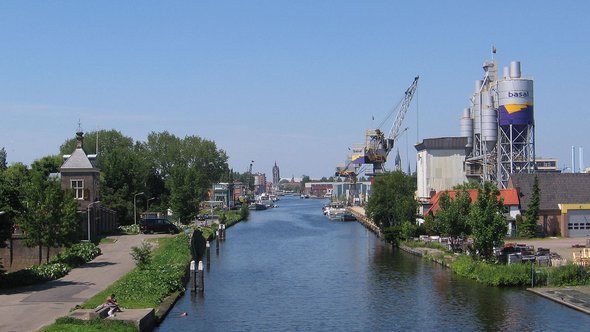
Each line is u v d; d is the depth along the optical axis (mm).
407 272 78688
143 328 45344
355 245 117125
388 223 134375
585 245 89375
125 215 135000
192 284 64875
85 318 43625
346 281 73125
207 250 88375
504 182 138125
